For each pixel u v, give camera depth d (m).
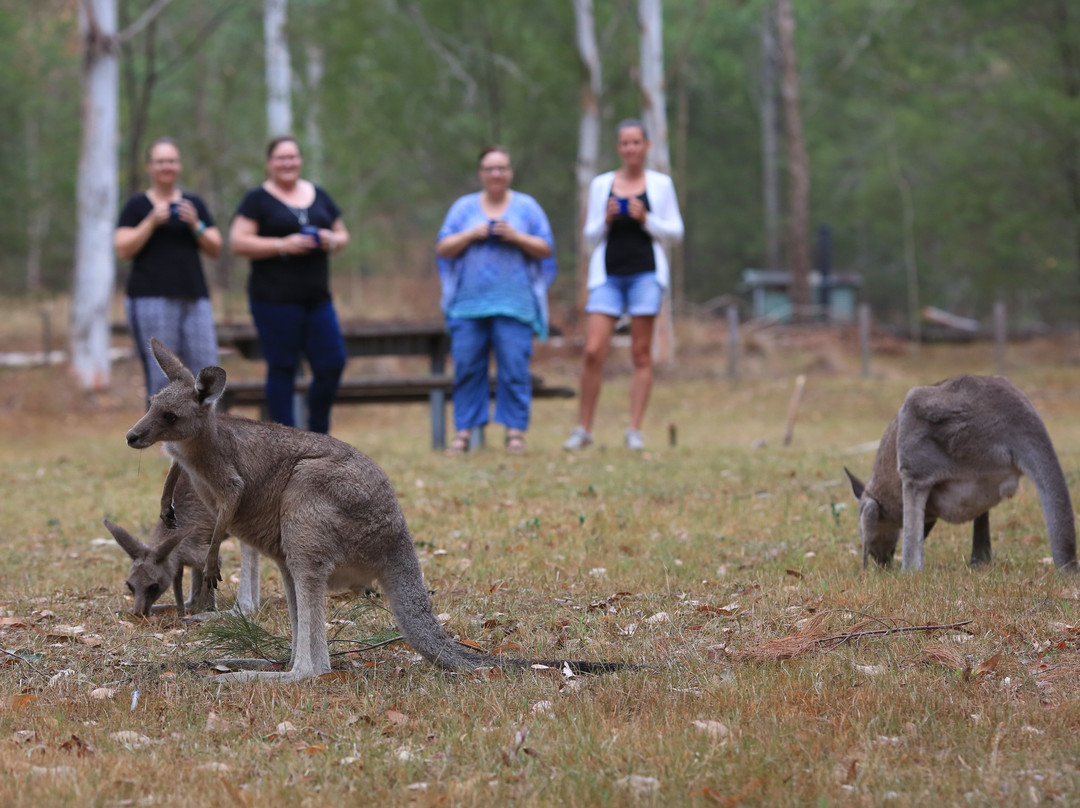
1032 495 8.41
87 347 20.45
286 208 9.77
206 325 9.67
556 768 3.41
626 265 11.41
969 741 3.48
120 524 8.27
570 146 32.72
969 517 6.00
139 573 5.52
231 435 4.33
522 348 11.56
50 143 35.84
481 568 6.42
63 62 36.16
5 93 33.72
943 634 4.71
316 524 4.29
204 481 4.35
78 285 20.50
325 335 10.01
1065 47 29.45
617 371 24.64
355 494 4.33
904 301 50.53
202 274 9.67
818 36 37.62
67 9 35.50
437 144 29.94
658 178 11.38
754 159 47.88
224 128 33.44
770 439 14.98
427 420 19.16
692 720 3.77
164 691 4.28
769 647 4.54
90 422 18.16
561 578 6.18
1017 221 30.50
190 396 4.21
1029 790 3.11
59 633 5.26
